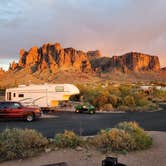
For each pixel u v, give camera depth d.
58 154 9.23
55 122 20.62
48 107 32.53
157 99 66.12
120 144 9.73
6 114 21.16
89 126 17.84
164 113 31.17
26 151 8.96
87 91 47.81
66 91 32.31
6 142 8.90
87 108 30.47
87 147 10.04
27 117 21.45
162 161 8.47
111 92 45.91
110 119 23.23
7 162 8.41
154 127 17.62
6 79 163.50
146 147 10.13
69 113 30.84
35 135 9.95
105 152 9.47
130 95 42.72
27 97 32.28
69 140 10.20
